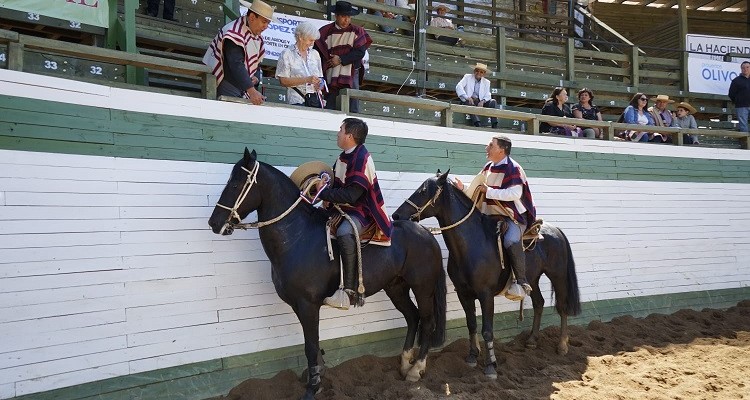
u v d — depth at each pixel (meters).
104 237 5.21
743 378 6.48
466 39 12.72
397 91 11.77
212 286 5.85
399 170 7.58
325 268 5.57
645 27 19.80
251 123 6.40
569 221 9.19
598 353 7.57
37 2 6.00
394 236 6.08
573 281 7.66
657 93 14.45
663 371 6.68
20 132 4.86
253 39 6.56
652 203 10.14
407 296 6.55
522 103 13.42
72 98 5.19
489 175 6.82
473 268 6.53
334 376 6.15
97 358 5.05
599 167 9.68
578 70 14.03
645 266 9.89
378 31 12.04
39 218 4.85
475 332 6.91
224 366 5.84
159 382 5.39
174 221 5.68
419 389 5.86
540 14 15.39
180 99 5.90
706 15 19.92
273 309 6.26
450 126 8.25
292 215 5.60
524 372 6.75
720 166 11.10
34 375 4.70
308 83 7.07
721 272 10.73
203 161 5.97
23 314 4.69
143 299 5.38
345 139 5.79
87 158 5.19
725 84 15.18
